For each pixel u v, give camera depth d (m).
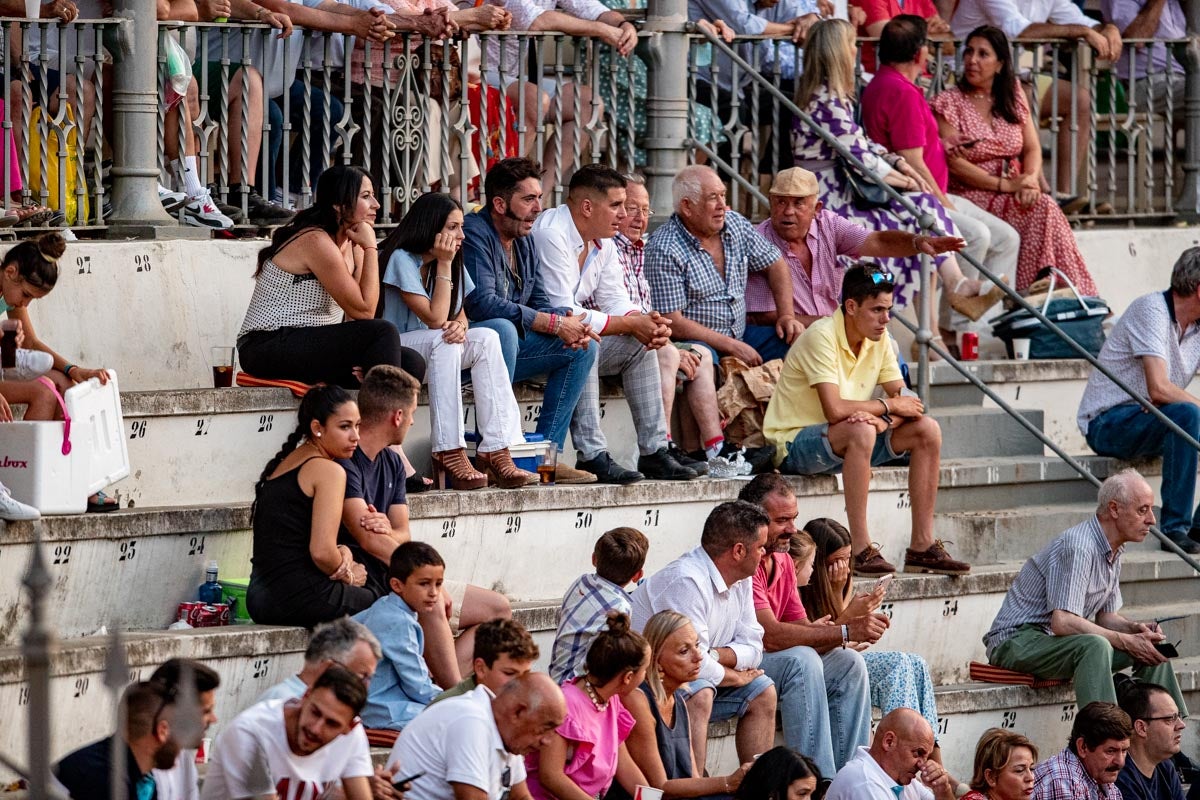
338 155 37.38
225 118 34.34
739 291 36.19
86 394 27.28
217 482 30.12
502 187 32.66
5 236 31.64
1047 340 40.03
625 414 34.88
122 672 15.42
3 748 24.52
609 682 24.88
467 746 22.58
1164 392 36.19
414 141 36.56
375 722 25.52
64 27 32.56
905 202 37.03
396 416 27.31
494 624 23.48
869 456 32.88
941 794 27.94
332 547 26.30
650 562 32.31
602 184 33.44
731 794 26.16
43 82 32.31
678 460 33.50
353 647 21.95
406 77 36.16
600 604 27.12
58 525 26.69
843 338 33.75
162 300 32.56
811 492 33.88
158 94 33.97
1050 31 44.00
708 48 41.47
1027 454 38.28
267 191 35.41
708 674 27.84
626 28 37.91
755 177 40.12
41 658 13.38
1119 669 33.00
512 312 32.12
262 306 30.72
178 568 27.98
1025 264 41.75
